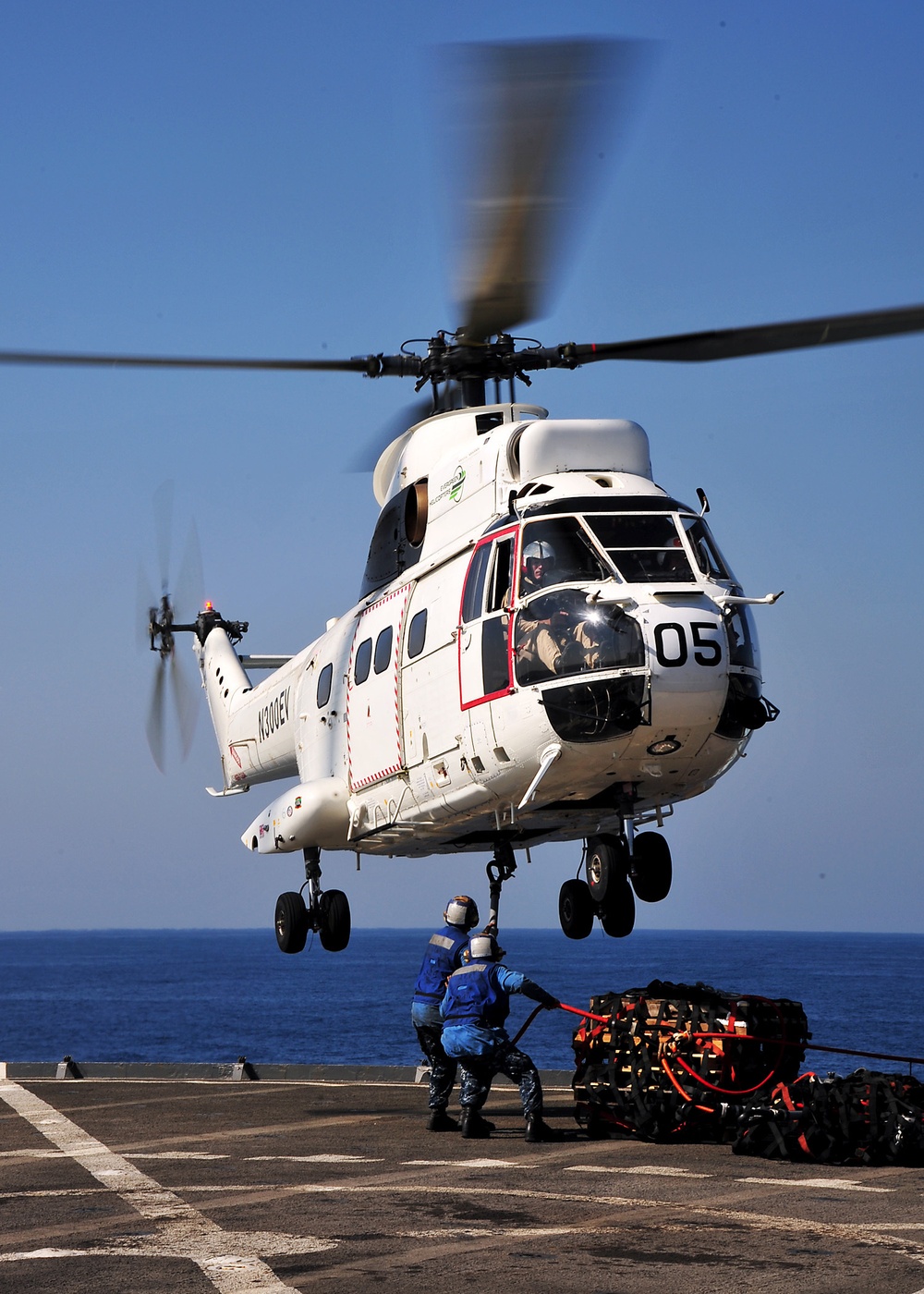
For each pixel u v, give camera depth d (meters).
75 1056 82.81
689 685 13.13
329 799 18.33
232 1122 13.23
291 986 171.88
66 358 13.20
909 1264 7.17
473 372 16.48
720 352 13.12
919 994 122.38
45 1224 8.16
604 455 14.99
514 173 11.48
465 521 15.51
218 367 14.55
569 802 15.20
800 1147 10.51
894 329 11.40
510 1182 9.59
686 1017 11.69
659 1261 7.24
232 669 26.23
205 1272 6.98
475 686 14.44
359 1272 6.99
